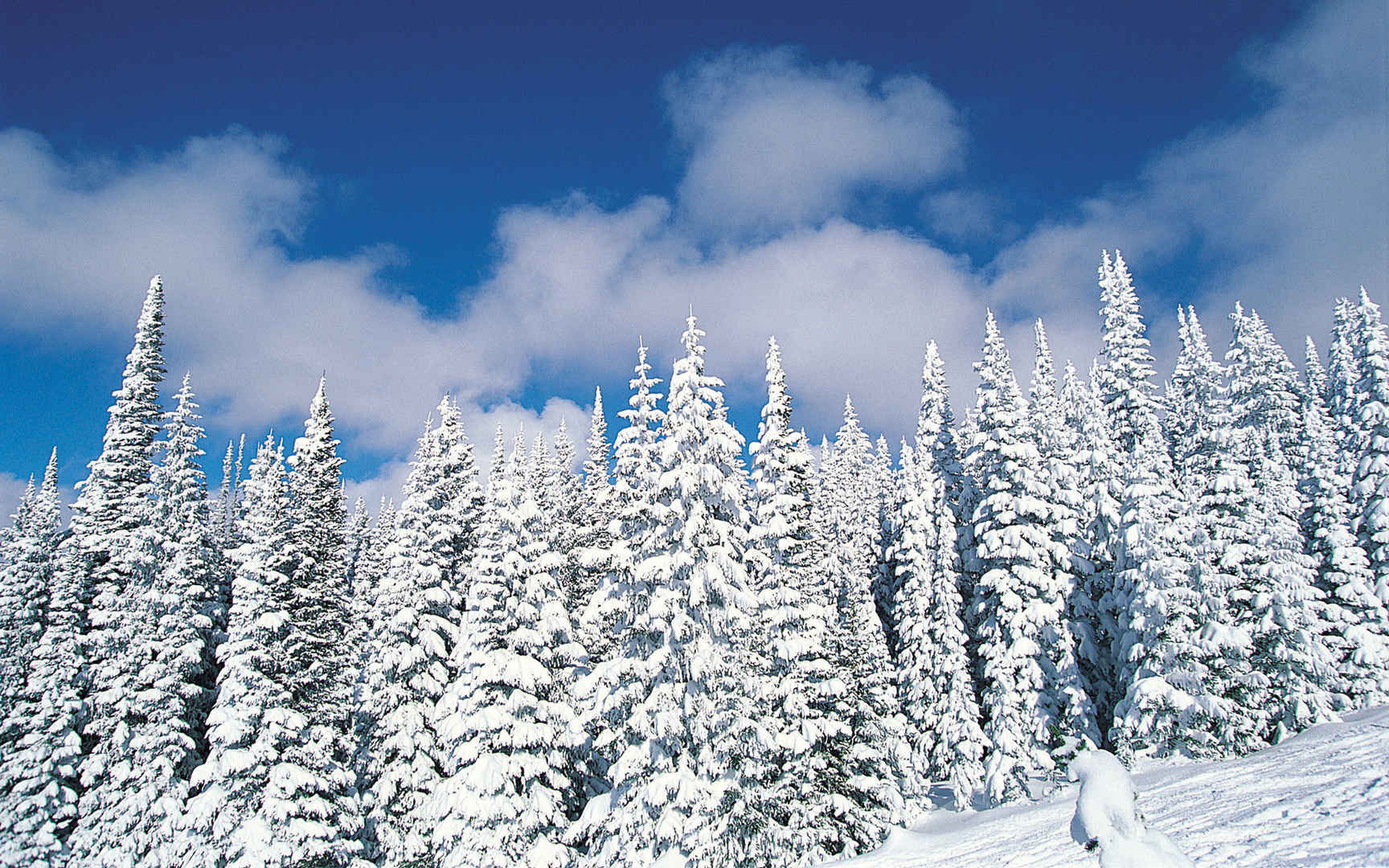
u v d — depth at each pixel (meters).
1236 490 35.09
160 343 39.34
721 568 25.28
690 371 26.23
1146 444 34.47
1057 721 33.41
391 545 34.84
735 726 24.58
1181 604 31.05
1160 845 8.52
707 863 23.09
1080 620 36.28
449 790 28.72
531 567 30.48
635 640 26.22
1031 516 36.31
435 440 36.28
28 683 34.91
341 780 31.08
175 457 37.53
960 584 40.44
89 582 37.00
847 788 30.19
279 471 37.31
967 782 33.69
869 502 50.31
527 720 29.28
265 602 30.70
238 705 29.56
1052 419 40.31
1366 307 41.38
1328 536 36.44
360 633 37.28
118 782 31.12
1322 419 44.16
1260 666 32.88
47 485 45.06
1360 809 13.55
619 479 26.94
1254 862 12.28
